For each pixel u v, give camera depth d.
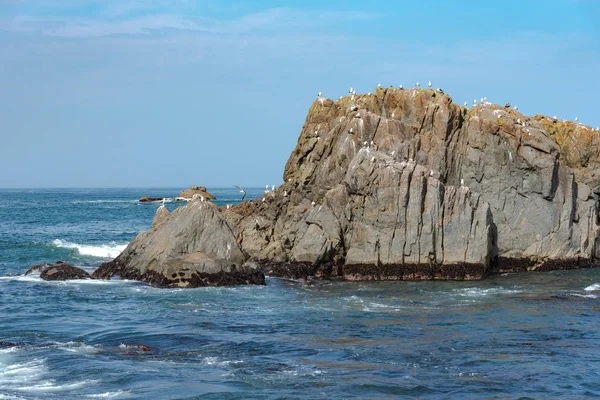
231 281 48.91
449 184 59.62
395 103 62.38
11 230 97.00
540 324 37.56
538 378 27.97
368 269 52.97
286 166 66.06
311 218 55.38
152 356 30.41
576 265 59.41
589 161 65.12
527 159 58.50
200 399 24.98
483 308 41.88
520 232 58.78
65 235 89.38
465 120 60.72
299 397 25.30
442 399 25.39
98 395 25.20
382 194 53.00
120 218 128.12
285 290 47.56
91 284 48.75
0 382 26.39
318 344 32.72
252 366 28.98
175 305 41.97
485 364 29.78
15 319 37.84
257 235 59.97
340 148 59.56
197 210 51.53
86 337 33.75
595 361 30.41
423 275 53.06
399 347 32.34
